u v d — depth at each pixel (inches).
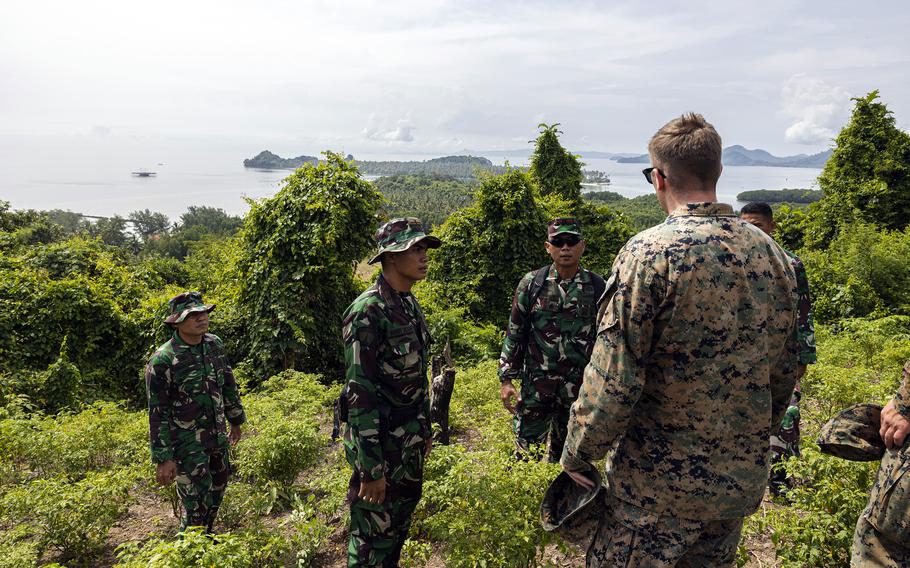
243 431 201.3
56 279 456.8
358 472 99.7
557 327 134.1
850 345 340.5
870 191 697.6
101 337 404.2
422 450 107.7
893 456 77.7
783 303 63.4
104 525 149.5
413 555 117.2
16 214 1088.2
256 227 436.8
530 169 797.2
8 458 197.0
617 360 61.9
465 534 107.6
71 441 196.2
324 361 444.8
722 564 68.6
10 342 370.6
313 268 408.8
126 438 197.2
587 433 64.7
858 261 547.5
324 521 148.6
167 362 137.6
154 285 575.5
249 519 160.4
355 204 436.8
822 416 177.8
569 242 131.3
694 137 64.4
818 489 112.9
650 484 65.1
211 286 761.6
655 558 65.4
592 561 72.6
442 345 450.6
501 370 145.1
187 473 141.5
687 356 60.7
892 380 220.7
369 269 533.0
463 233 573.9
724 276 59.9
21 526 140.8
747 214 138.9
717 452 62.1
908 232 604.7
